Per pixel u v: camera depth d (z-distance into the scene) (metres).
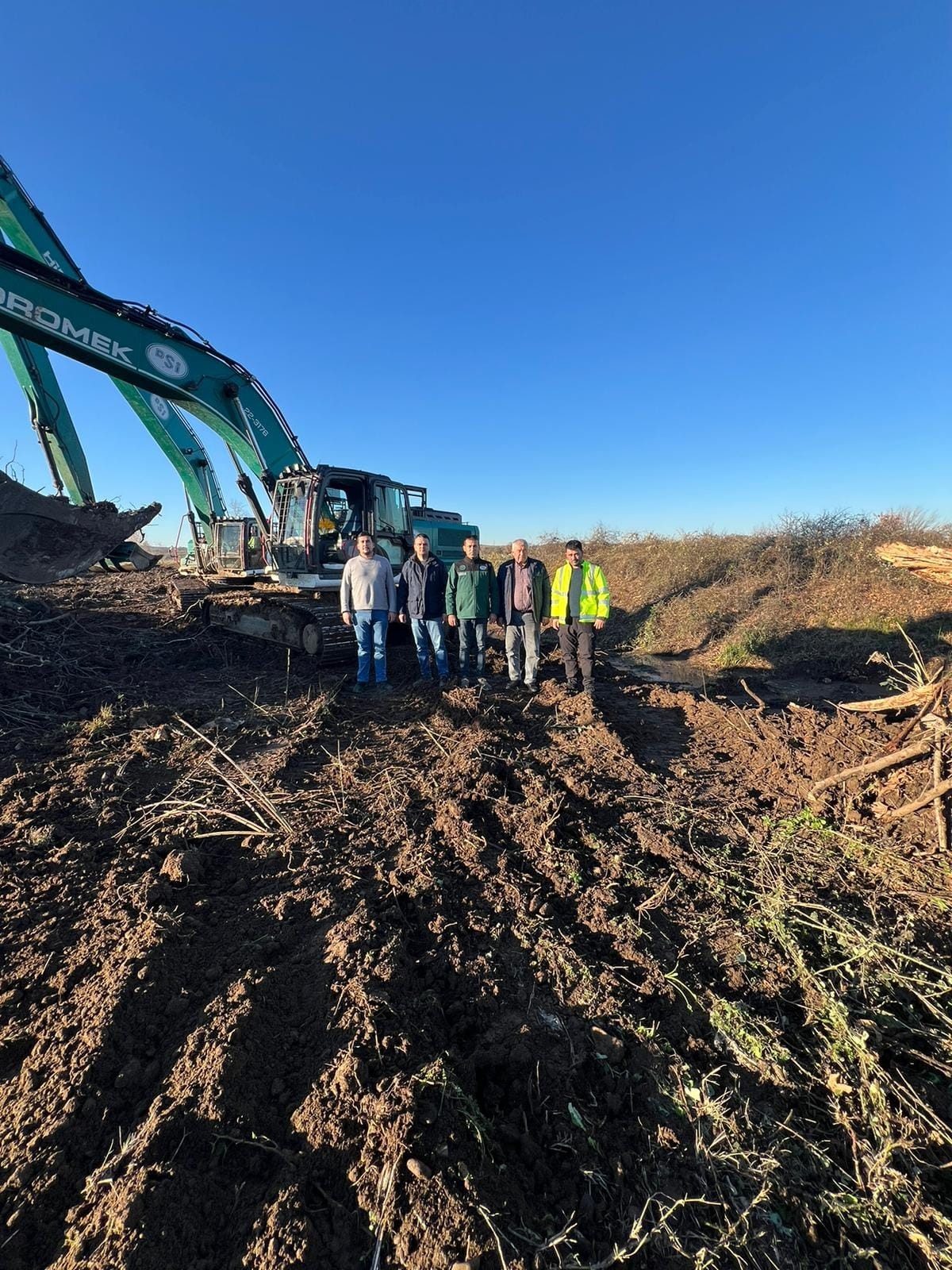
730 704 6.98
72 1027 2.24
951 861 3.48
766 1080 2.23
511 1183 1.81
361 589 6.82
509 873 3.31
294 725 5.52
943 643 9.12
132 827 3.65
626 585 15.58
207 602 8.98
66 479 10.83
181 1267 1.56
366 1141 1.86
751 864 3.49
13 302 6.24
